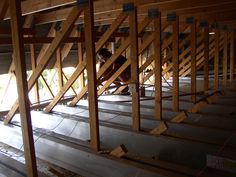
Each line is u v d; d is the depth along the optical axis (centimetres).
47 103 477
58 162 292
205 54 516
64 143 288
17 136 348
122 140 339
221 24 612
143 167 230
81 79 550
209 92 561
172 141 298
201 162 278
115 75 456
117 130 342
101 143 355
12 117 367
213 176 225
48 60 293
